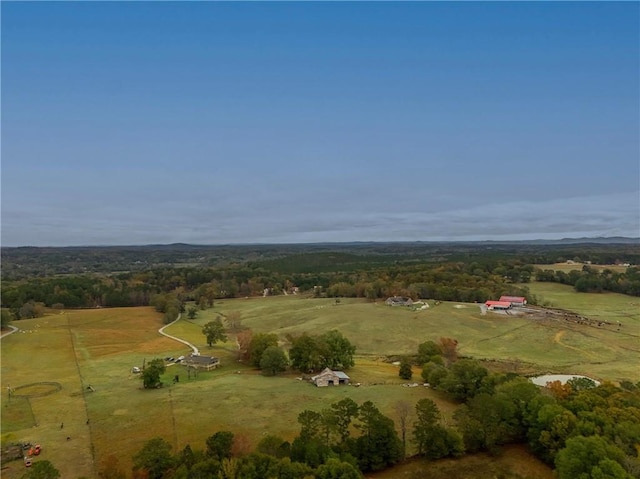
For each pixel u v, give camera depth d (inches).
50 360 5044.3
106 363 4891.7
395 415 3083.2
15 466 2571.4
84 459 2628.0
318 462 2241.6
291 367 4515.3
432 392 3599.9
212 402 3403.1
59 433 2989.7
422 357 4785.9
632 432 2390.5
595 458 2150.6
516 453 2647.6
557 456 2310.5
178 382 4060.0
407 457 2593.5
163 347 5689.0
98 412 3331.7
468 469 2482.8
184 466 2150.6
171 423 3034.0
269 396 3506.4
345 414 2591.0
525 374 4394.7
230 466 2084.2
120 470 2391.7
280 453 2305.6
